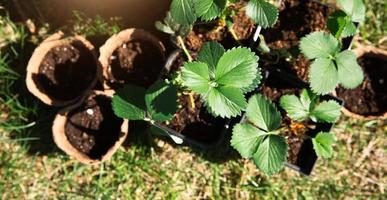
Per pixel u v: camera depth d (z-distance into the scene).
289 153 0.64
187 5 0.51
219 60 0.49
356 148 0.71
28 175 0.69
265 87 0.64
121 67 0.65
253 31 0.63
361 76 0.56
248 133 0.54
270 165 0.54
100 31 0.70
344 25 0.56
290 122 0.63
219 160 0.70
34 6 0.71
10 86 0.69
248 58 0.49
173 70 0.63
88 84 0.67
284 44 0.64
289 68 0.64
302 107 0.57
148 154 0.70
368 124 0.70
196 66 0.48
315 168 0.70
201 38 0.64
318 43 0.55
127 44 0.66
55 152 0.69
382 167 0.70
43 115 0.69
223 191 0.70
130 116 0.54
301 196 0.70
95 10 0.70
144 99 0.54
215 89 0.49
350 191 0.70
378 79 0.67
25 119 0.69
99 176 0.69
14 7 0.71
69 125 0.65
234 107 0.49
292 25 0.65
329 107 0.57
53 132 0.64
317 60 0.54
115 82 0.65
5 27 0.70
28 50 0.70
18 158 0.69
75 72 0.67
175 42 0.63
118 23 0.70
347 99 0.66
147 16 0.70
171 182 0.69
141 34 0.65
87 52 0.67
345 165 0.70
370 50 0.66
